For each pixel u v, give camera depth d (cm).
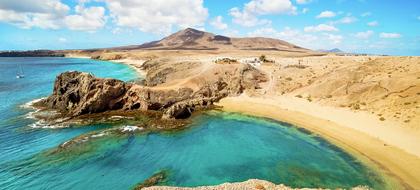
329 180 3516
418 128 4406
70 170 3691
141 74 12644
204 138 4891
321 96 6469
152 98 6347
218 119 5841
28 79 11106
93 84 6119
